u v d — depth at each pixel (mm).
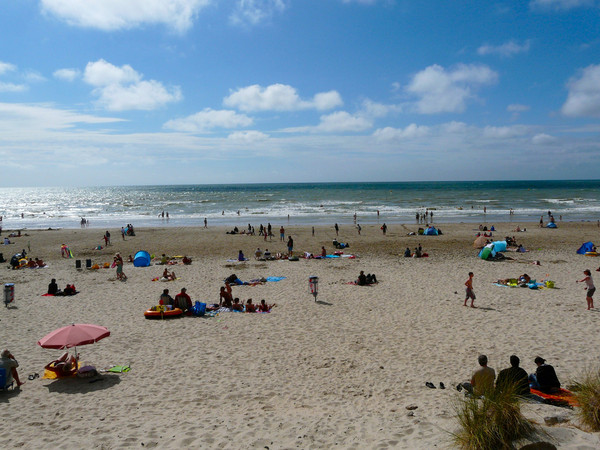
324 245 34906
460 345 11742
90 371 9773
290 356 11164
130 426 7457
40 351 11664
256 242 36781
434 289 18844
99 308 16344
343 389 9078
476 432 5406
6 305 16453
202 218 62156
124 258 29266
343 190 157000
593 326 13109
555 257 27234
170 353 11461
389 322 14094
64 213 74500
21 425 7570
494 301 16531
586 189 148125
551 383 8016
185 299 15398
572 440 5258
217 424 7445
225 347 11906
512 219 56094
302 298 17594
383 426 6969
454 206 76938
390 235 40500
